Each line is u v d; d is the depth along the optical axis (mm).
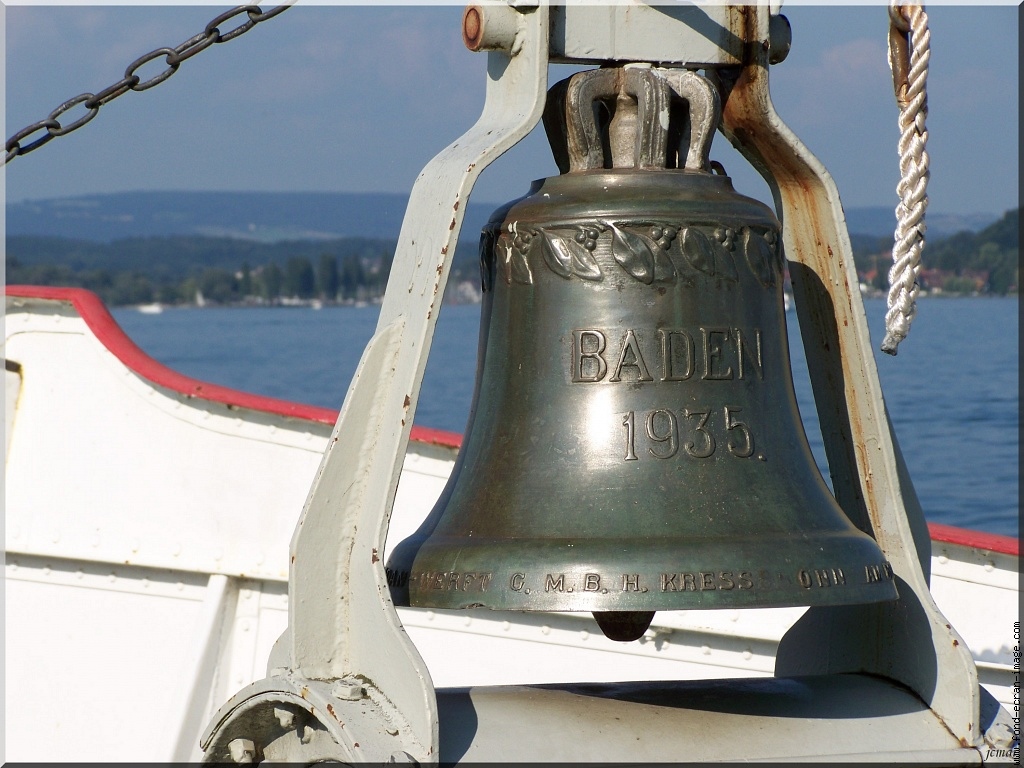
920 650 10062
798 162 10117
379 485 8914
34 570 19297
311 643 9000
